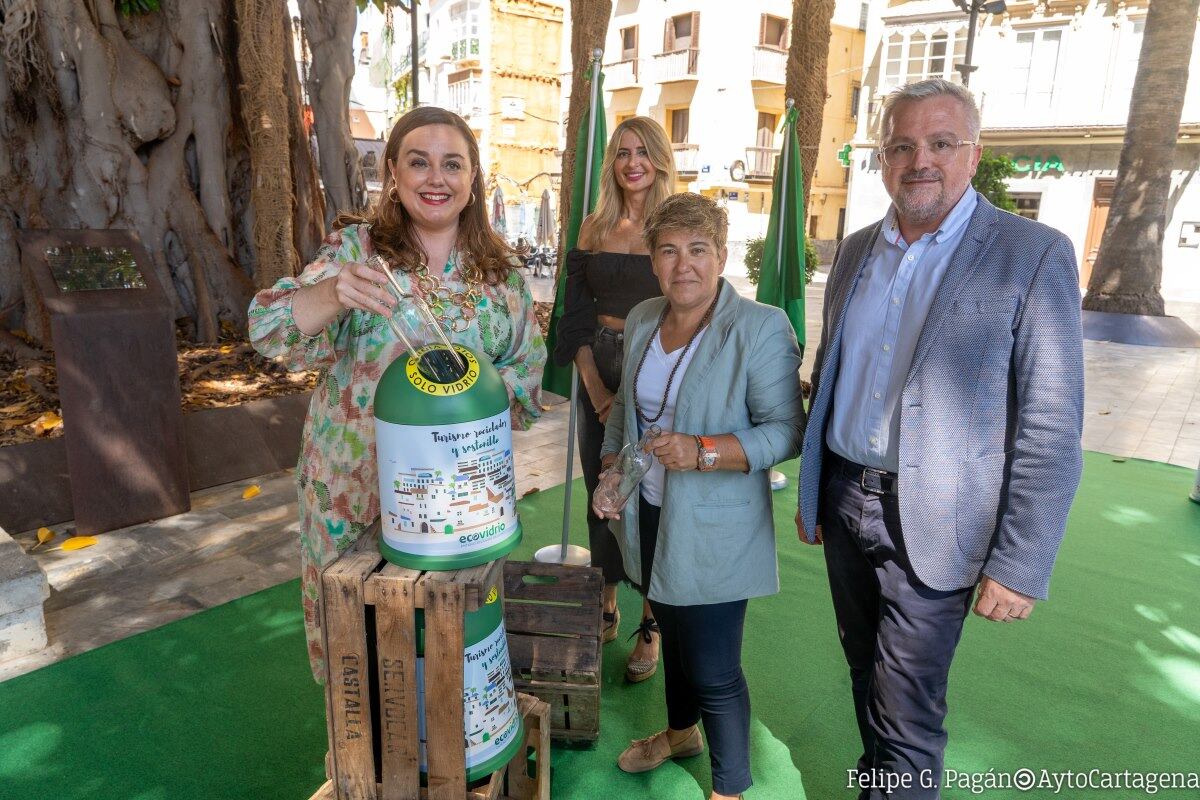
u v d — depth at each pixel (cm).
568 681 240
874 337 185
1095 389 810
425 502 148
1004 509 167
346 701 155
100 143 653
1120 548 407
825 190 2717
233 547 376
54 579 338
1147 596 354
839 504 194
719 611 197
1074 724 262
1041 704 273
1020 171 2069
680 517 193
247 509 420
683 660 204
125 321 374
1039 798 228
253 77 634
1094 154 1966
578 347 293
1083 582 367
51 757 232
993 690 280
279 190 660
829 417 199
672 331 207
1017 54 2016
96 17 660
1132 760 245
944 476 169
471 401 148
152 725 247
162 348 390
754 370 193
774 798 228
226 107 739
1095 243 2006
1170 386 831
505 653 173
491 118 2894
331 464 187
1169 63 1140
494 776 167
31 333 627
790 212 424
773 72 2442
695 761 242
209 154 726
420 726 160
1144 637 318
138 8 689
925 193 169
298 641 296
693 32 2441
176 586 337
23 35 609
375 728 172
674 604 195
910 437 171
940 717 185
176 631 301
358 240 188
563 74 2991
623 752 242
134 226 681
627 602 350
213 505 425
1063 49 1952
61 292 361
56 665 277
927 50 2105
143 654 286
